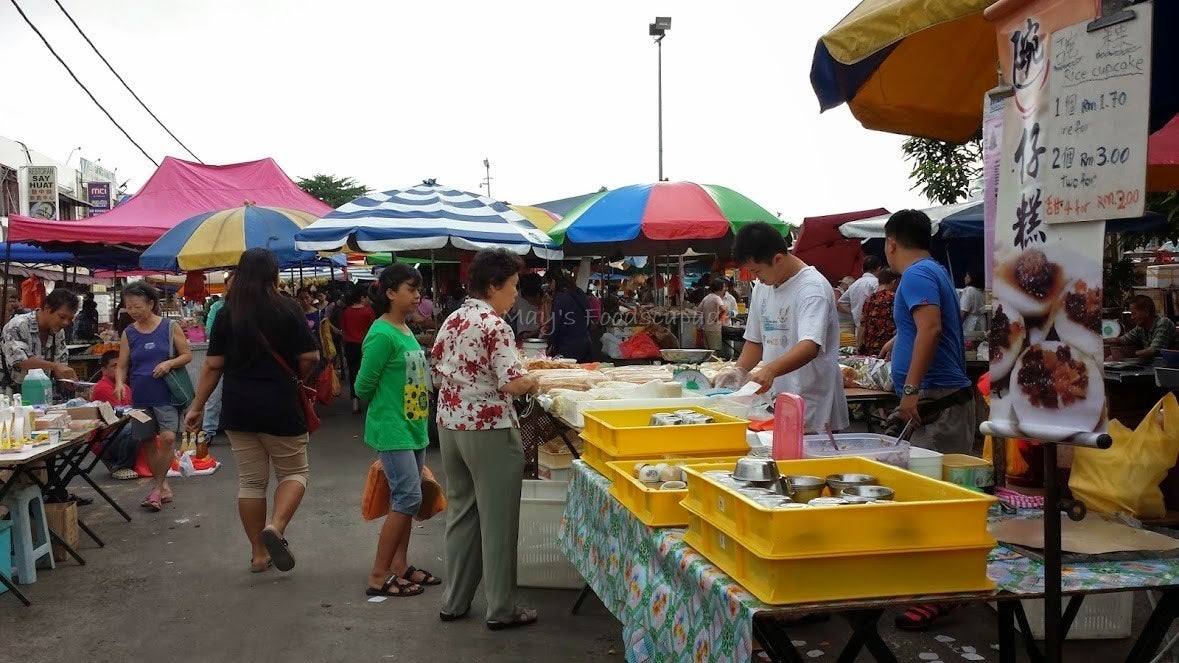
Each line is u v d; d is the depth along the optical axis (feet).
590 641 13.46
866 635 7.22
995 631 13.51
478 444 13.39
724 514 7.81
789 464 9.48
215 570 17.08
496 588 13.75
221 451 29.81
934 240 32.37
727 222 29.71
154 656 13.02
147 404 21.86
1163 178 15.39
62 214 104.63
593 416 12.55
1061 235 6.27
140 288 22.02
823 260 44.55
